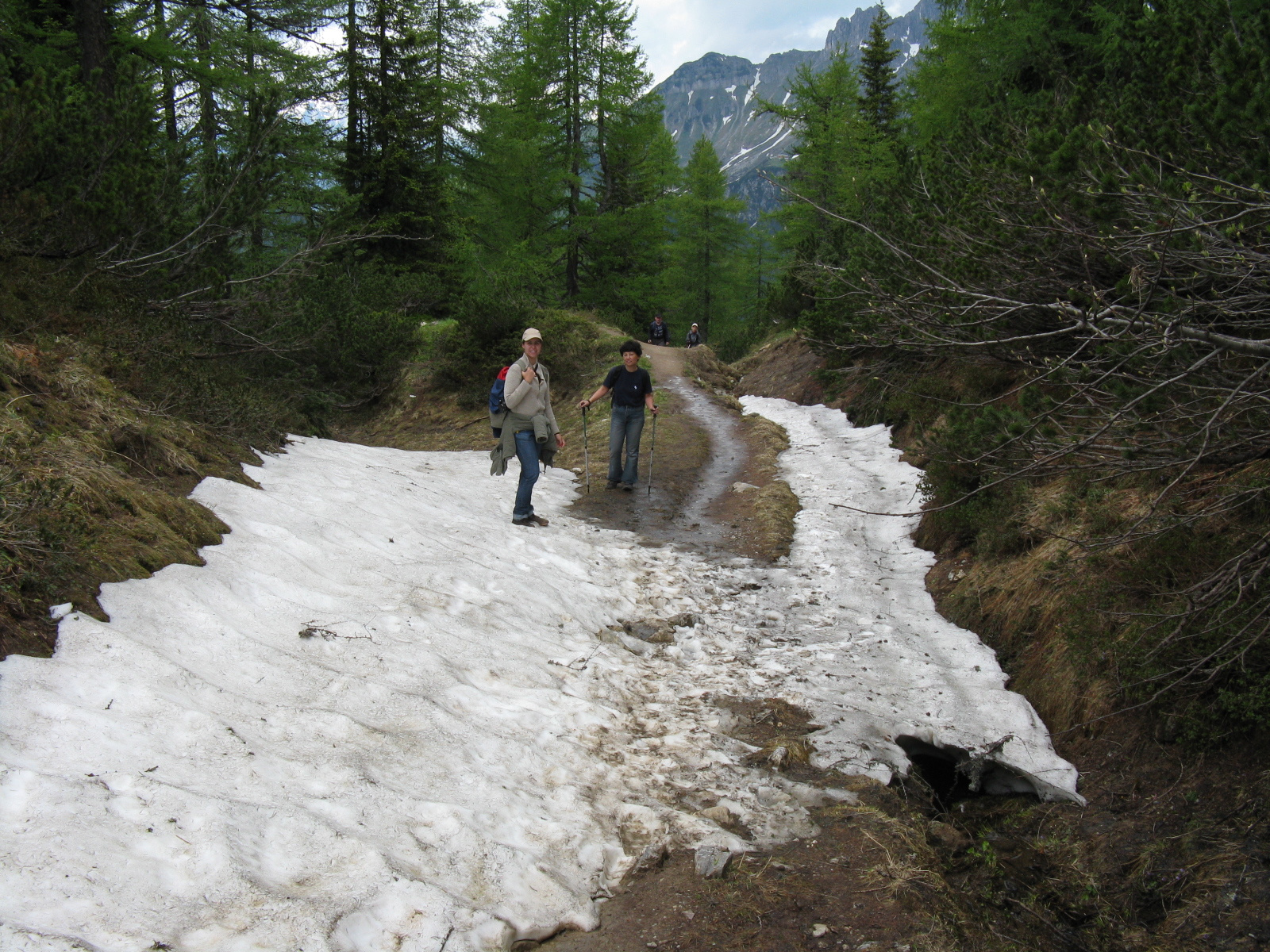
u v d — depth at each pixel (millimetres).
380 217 28609
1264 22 5391
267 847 2760
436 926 2629
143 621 4020
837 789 4141
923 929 3047
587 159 34875
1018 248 6121
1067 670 5207
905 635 6441
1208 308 4500
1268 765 3906
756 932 2988
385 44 29344
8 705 3066
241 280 10312
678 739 4480
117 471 5312
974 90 17969
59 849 2457
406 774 3463
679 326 47500
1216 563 4758
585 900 3057
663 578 7652
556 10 33219
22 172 7680
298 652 4363
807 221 30391
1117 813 4152
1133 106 6473
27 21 14477
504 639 5336
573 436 15039
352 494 7676
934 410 11336
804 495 10680
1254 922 3230
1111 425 4371
